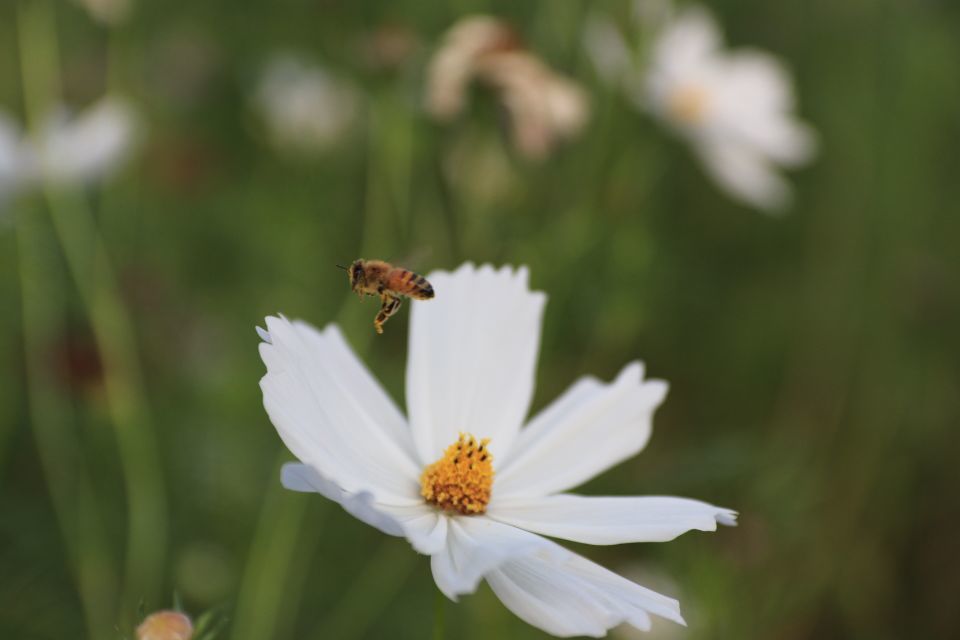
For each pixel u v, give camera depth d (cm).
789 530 48
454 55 46
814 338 56
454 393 36
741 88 58
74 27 60
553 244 48
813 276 58
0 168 48
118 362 46
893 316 56
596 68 51
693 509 34
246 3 62
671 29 58
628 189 51
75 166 48
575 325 51
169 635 34
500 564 33
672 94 54
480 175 48
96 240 47
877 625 50
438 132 49
